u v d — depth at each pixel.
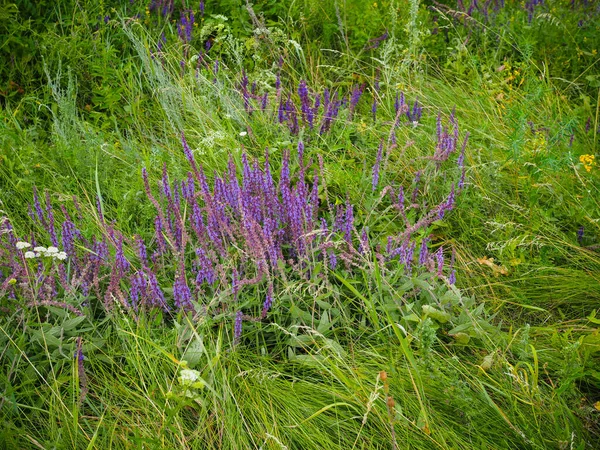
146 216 1.74
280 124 2.10
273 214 1.65
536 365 1.34
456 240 1.85
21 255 1.46
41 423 1.33
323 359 1.43
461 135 2.17
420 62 2.52
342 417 1.36
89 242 1.61
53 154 1.97
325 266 1.52
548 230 1.86
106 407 1.34
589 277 1.72
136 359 1.41
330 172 1.93
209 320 1.45
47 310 1.48
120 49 2.48
